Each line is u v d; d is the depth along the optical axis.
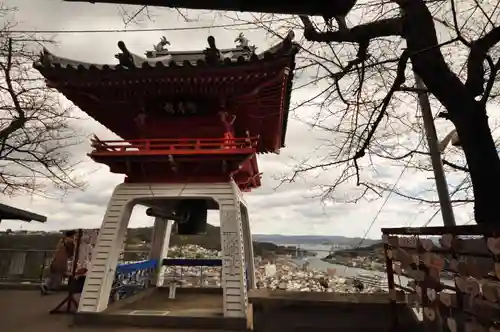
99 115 14.82
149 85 12.51
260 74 11.70
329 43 6.29
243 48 14.79
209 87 12.54
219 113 13.09
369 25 5.84
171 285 16.00
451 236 5.07
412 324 7.49
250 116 14.39
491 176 4.80
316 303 8.26
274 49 11.30
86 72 12.00
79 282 13.25
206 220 15.12
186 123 13.80
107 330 10.41
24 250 18.88
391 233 7.87
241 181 16.89
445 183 7.95
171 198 12.69
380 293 8.92
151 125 13.82
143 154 12.43
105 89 12.71
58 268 15.18
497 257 3.88
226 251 11.56
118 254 12.28
